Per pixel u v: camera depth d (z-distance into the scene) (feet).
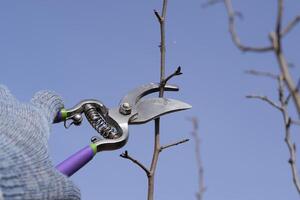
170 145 2.99
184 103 3.56
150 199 2.94
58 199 2.99
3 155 2.90
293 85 1.73
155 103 3.55
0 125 3.08
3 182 2.79
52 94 3.48
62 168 3.26
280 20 1.71
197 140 2.64
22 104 3.27
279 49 1.73
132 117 3.53
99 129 3.49
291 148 2.19
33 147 3.08
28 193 2.86
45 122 3.28
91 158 3.35
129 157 2.97
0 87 3.33
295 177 2.16
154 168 2.97
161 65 3.18
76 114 3.53
